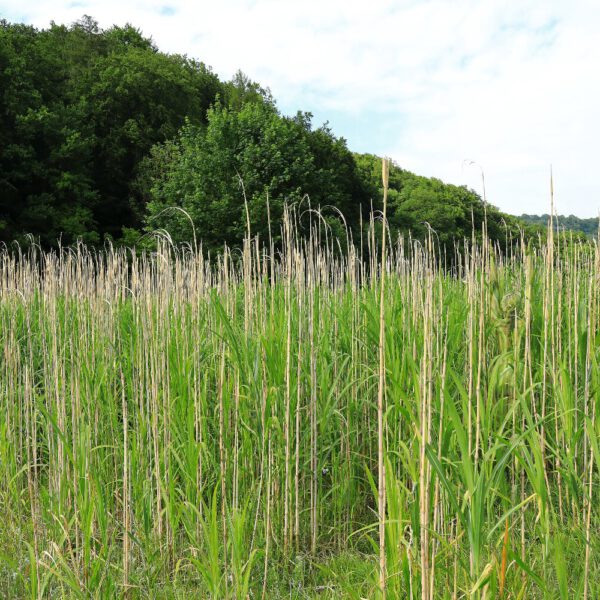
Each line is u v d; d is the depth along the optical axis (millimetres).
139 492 4434
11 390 5914
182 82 43531
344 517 4961
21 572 4062
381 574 2740
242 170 26953
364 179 35812
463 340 5387
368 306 5785
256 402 4531
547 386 4691
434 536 2713
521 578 3135
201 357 5430
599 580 3344
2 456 5172
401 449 4449
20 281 8375
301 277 4824
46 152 32406
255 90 60688
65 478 4367
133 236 31594
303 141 28172
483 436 3221
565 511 4270
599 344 4164
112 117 39906
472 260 3914
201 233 26891
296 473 4422
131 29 54031
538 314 5320
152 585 3941
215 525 3449
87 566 3770
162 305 4902
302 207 25781
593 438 2938
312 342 4645
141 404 4789
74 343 6113
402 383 4352
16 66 32156
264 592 3688
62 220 30312
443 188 52781
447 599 2820
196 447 4277
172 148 36812
